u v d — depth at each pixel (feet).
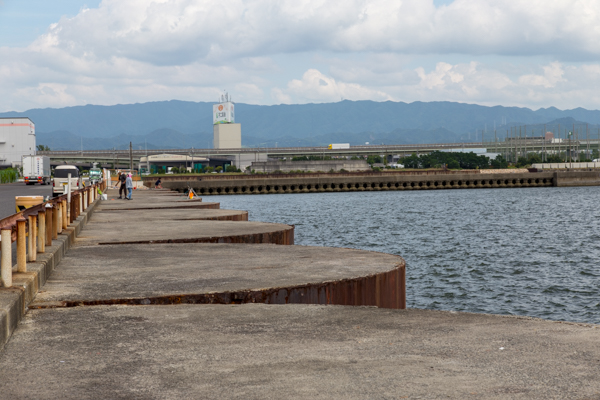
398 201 287.89
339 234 138.82
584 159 578.25
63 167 195.52
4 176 349.00
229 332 20.88
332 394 14.62
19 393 14.84
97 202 115.75
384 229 148.97
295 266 35.81
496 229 146.61
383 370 16.42
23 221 27.27
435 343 19.16
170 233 57.26
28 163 272.31
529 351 18.02
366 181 419.33
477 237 128.36
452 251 104.88
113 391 14.96
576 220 170.91
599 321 55.57
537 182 441.27
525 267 86.38
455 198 309.63
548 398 14.10
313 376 16.01
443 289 71.00
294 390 14.93
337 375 16.06
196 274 32.89
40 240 34.76
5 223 25.59
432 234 135.74
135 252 43.65
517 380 15.39
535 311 60.18
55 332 20.76
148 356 17.97
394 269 34.68
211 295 27.02
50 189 214.07
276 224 67.92
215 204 107.65
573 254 100.17
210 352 18.39
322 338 20.01
